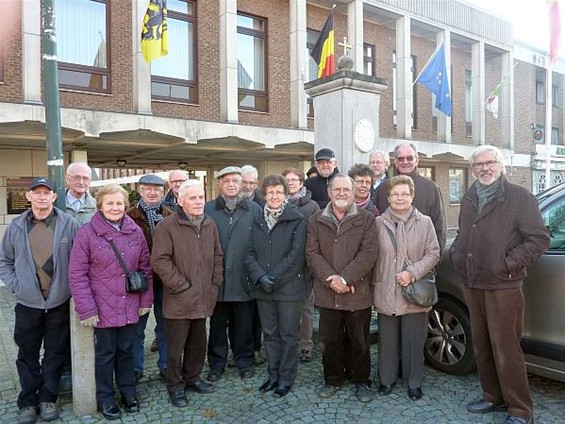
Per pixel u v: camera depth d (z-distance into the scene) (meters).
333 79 6.16
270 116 15.11
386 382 3.84
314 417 3.47
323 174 5.16
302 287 3.90
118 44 12.17
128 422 3.46
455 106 21.44
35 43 10.27
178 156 15.00
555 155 25.12
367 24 18.05
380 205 4.57
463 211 3.49
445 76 13.57
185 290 3.67
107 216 3.52
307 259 3.80
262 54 15.17
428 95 20.25
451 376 4.16
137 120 11.43
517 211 3.21
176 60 13.47
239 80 14.73
